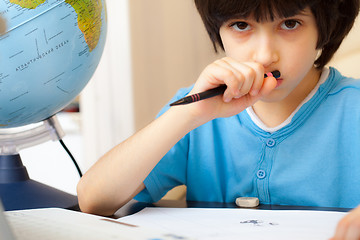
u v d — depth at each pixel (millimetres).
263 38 696
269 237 514
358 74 1322
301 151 854
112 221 597
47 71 724
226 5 688
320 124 860
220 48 833
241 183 885
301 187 837
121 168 770
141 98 1397
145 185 825
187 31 1608
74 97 829
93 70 825
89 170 819
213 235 529
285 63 707
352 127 844
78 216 632
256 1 654
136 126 1380
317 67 883
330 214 628
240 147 896
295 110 866
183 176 930
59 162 2412
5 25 674
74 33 737
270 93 747
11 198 767
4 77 695
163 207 748
